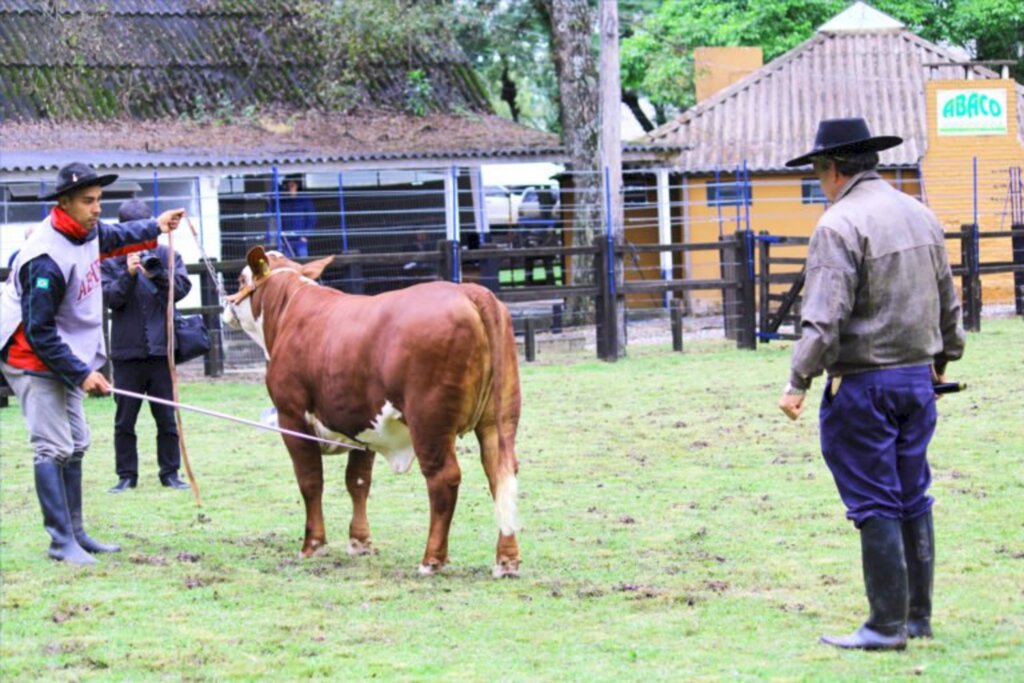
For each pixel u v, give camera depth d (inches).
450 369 335.3
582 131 1107.9
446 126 1226.0
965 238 949.8
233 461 543.5
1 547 399.2
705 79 1477.6
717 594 326.6
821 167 286.8
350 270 834.2
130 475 489.7
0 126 1118.4
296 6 1326.3
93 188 371.9
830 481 459.2
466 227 1175.0
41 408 379.6
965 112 1254.9
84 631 312.0
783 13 1664.6
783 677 262.2
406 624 309.9
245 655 290.2
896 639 277.4
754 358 859.4
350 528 382.3
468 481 486.0
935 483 444.8
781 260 903.1
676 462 508.1
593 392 721.6
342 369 353.7
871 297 273.6
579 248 869.2
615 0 951.0
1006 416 577.6
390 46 1298.0
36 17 1241.4
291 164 1048.8
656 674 267.1
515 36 1433.3
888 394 274.4
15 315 376.8
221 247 1107.9
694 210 1269.7
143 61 1235.2
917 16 1617.9
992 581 328.5
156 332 481.1
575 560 364.5
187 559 381.4
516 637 297.0
